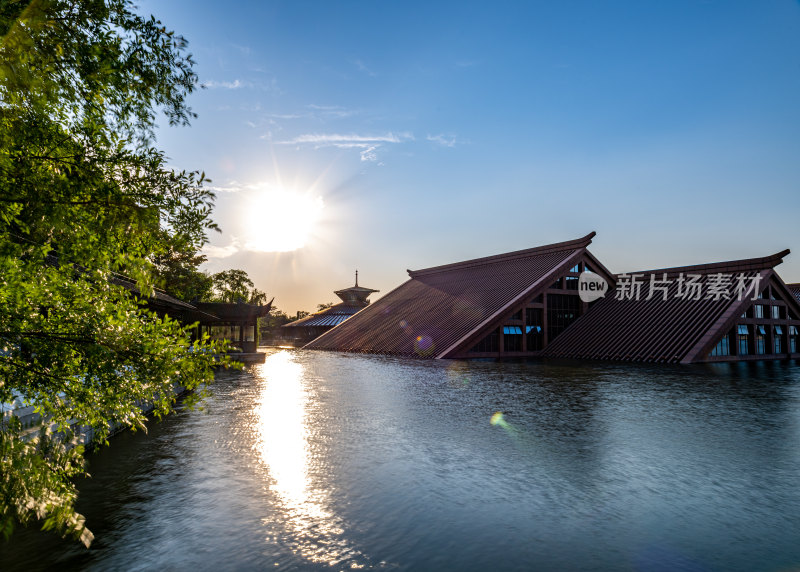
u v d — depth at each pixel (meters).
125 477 7.95
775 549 5.43
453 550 5.42
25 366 3.81
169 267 40.28
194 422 12.43
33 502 3.15
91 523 6.14
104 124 3.42
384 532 5.89
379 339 49.03
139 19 3.30
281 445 10.08
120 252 3.89
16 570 4.97
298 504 6.79
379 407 14.94
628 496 7.12
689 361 32.97
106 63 3.09
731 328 36.00
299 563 5.11
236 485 7.59
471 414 13.77
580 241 46.66
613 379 23.44
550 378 23.88
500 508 6.65
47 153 3.21
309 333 75.94
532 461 8.95
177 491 7.30
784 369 29.33
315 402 15.91
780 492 7.29
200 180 3.79
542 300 44.31
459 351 39.62
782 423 12.50
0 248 3.26
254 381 22.27
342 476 8.05
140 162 3.54
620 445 10.15
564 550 5.41
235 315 35.62
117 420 4.24
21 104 2.97
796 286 59.19
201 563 5.12
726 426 12.11
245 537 5.74
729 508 6.65
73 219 3.43
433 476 8.06
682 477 7.99
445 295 52.56
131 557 5.25
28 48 2.82
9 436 3.20
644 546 5.51
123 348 3.88
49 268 3.73
